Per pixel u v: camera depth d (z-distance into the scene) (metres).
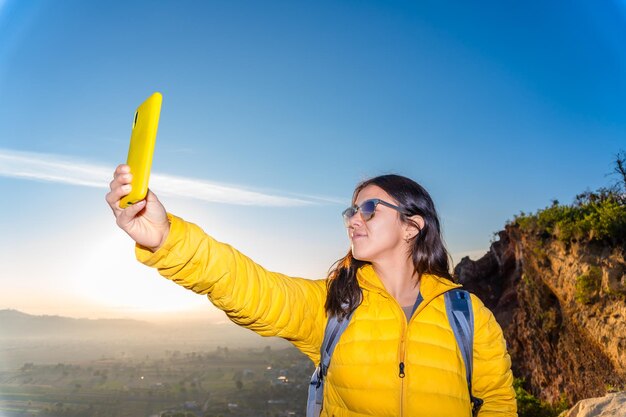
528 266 19.95
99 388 187.12
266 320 1.73
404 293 2.06
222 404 147.75
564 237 16.20
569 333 16.47
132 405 149.88
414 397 1.75
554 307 18.12
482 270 31.44
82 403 148.50
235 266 1.62
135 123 1.29
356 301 1.85
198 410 139.00
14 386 193.38
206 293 1.61
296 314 1.84
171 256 1.46
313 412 2.00
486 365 1.96
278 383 185.12
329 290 1.92
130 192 1.16
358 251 2.00
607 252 14.35
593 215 14.86
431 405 1.75
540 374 19.33
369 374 1.78
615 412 5.06
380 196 2.04
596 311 14.40
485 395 2.01
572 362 16.44
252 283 1.66
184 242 1.48
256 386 181.00
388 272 2.05
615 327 13.38
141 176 1.13
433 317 1.89
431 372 1.78
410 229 2.06
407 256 2.07
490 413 1.99
